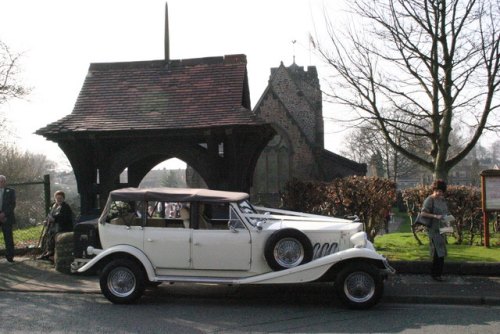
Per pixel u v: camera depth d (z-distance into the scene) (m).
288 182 13.74
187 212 8.51
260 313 7.77
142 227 8.39
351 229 8.42
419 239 14.91
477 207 13.70
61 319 7.40
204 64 13.88
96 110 12.84
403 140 18.08
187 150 12.20
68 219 11.91
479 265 10.06
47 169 47.56
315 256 8.35
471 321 7.25
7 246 11.63
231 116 12.02
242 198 8.59
